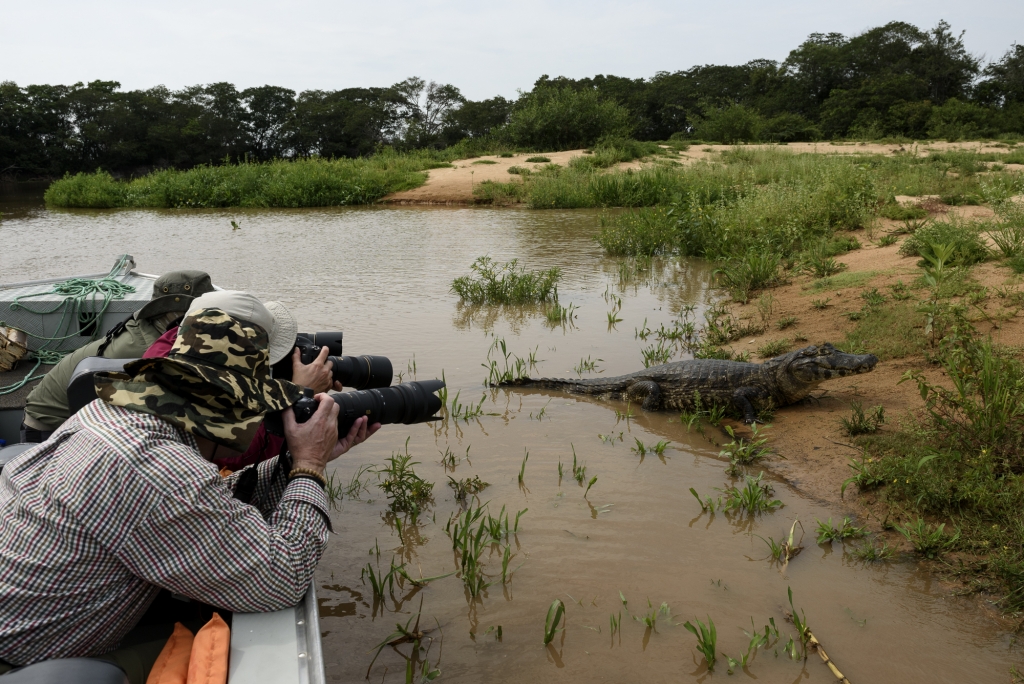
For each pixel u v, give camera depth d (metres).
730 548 3.92
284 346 3.09
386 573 3.75
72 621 1.99
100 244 15.47
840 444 4.99
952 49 72.81
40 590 1.94
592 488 4.62
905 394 5.61
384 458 5.11
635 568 3.74
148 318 3.80
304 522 2.25
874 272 8.76
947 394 4.86
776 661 3.04
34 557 1.94
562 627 3.29
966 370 4.77
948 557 3.69
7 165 64.12
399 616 3.40
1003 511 3.88
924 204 13.08
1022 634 3.16
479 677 2.99
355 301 9.56
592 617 3.36
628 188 20.81
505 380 6.58
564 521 4.21
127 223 20.05
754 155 26.53
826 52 76.00
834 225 12.30
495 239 15.12
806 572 3.68
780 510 4.30
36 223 20.44
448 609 3.45
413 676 2.99
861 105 61.53
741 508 4.32
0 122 64.06
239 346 2.29
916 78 66.31
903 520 4.05
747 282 9.63
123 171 71.94
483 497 4.52
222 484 2.08
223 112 79.56
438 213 20.72
